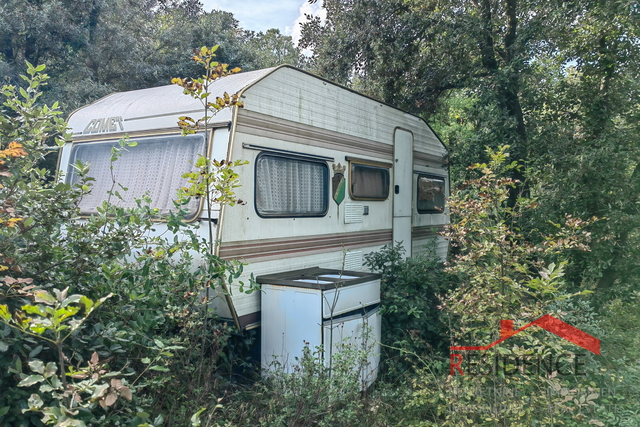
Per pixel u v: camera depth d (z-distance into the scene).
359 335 4.93
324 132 5.98
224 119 4.64
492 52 9.68
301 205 5.61
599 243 7.52
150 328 3.61
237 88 4.78
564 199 8.08
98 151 5.55
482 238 4.08
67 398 2.21
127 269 3.51
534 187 8.61
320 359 4.18
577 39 9.20
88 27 12.07
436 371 4.80
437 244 8.52
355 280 4.94
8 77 9.61
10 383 2.67
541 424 3.53
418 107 11.30
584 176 7.98
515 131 8.95
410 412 4.16
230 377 4.51
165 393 3.56
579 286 8.01
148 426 2.44
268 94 5.07
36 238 3.04
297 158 5.50
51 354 2.87
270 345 4.79
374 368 5.05
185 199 3.98
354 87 12.12
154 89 5.96
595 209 7.89
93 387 2.22
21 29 10.40
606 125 8.48
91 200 5.37
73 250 3.20
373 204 7.12
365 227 6.91
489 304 3.62
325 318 4.51
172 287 3.87
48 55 11.46
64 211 3.34
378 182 7.27
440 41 9.99
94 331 2.93
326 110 6.02
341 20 10.98
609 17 7.93
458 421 3.69
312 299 4.51
